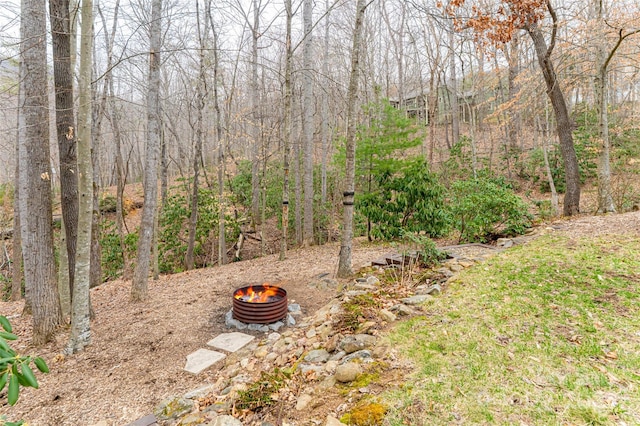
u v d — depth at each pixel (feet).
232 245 45.34
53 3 17.33
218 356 14.12
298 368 11.01
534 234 22.53
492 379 8.66
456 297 13.99
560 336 10.30
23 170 23.94
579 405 7.50
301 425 8.18
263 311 16.48
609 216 24.07
